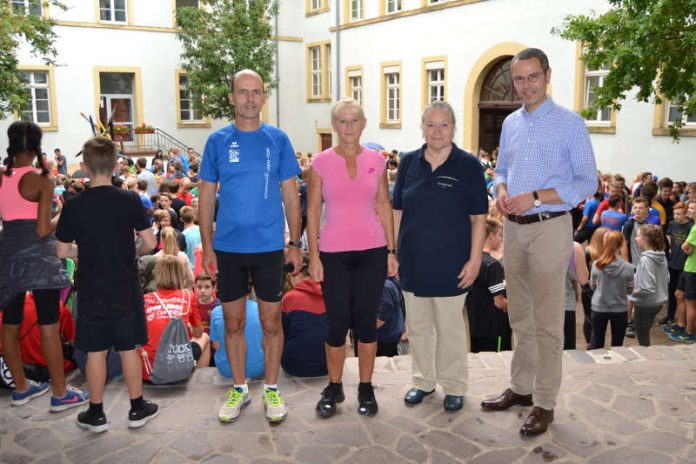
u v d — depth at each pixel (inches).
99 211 132.3
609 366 173.0
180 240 295.0
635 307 277.7
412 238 142.9
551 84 613.0
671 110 513.7
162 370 159.8
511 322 146.6
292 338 167.8
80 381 167.2
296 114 1073.5
